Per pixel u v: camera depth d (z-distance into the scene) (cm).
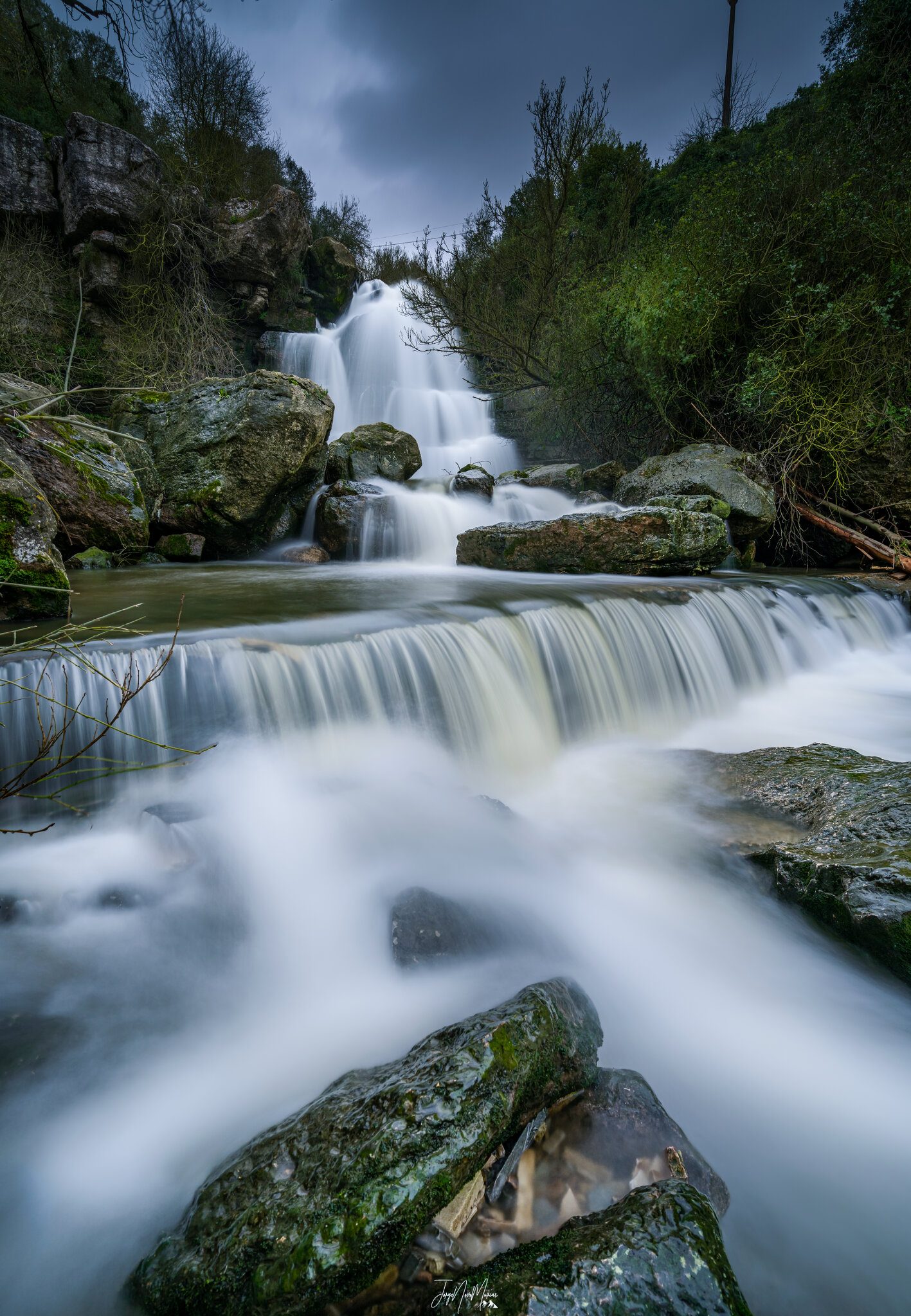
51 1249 191
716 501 961
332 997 288
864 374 1082
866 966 302
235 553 1084
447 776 505
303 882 359
